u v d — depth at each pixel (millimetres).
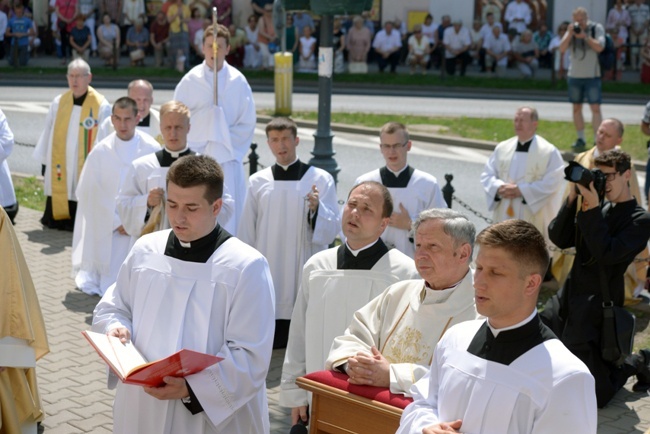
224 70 10086
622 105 25797
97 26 30594
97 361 7973
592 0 32719
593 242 7027
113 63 28500
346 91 27172
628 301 9727
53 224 12414
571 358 3623
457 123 21234
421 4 32562
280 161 8445
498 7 32531
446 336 3943
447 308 4566
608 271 7266
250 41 29688
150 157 8523
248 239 8539
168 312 4691
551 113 23562
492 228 3705
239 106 10180
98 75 26984
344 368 4582
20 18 28250
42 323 5781
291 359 5691
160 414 4695
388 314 4812
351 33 29688
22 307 5629
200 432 4691
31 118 20375
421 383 4082
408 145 8422
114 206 9828
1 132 10438
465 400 3705
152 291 4727
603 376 7266
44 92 24453
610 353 7145
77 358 8023
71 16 29328
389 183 8383
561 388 3555
